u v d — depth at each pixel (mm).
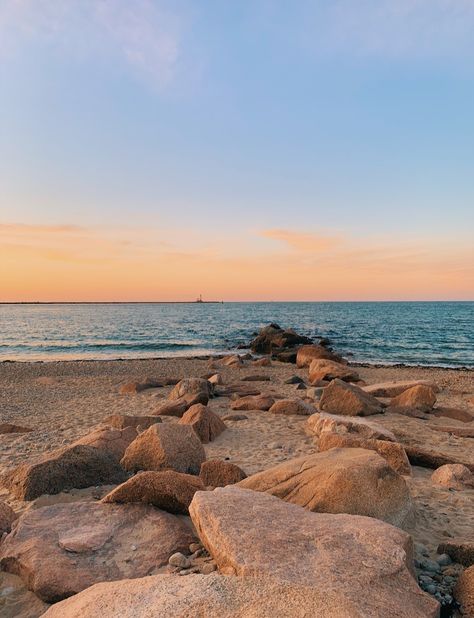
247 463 7695
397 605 2855
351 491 4680
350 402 11508
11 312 125562
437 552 4418
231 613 2641
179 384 14055
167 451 6914
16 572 4094
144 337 47469
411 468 7449
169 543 4352
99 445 7285
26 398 15586
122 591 3115
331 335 47125
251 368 23641
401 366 26562
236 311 123938
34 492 6230
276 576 3059
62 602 3318
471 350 35594
